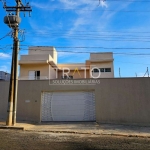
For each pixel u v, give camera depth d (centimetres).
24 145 715
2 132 1028
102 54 2556
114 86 1516
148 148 714
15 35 1339
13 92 1300
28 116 1534
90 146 729
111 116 1473
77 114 1540
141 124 1428
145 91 1476
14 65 1325
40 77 2319
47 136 934
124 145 763
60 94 1580
